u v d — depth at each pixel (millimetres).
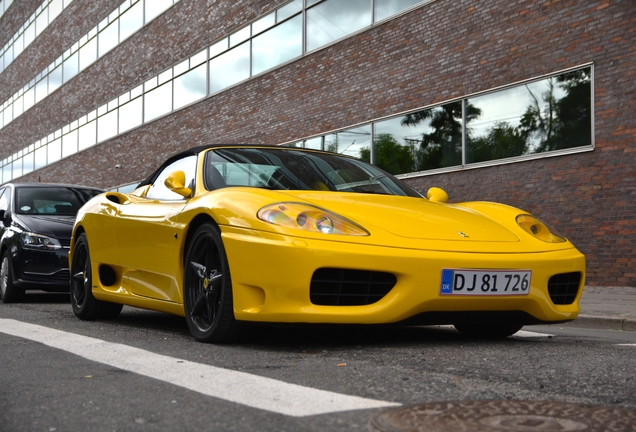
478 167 9742
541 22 8906
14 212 7184
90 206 4785
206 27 17156
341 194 3590
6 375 2520
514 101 9266
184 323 4434
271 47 14625
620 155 7930
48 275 6691
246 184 3701
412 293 2986
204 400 2014
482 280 3100
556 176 8648
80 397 2119
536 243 3412
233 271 3104
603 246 8078
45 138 28344
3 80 34438
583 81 8391
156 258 3830
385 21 11500
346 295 2982
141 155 20406
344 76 12453
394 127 11320
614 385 2287
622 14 7957
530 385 2260
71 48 25781
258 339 3389
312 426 1706
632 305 6027
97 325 4320
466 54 10008
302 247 2916
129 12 21203
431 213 3469
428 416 1790
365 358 2803
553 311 3334
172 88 18734
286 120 14070
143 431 1727
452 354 2926
